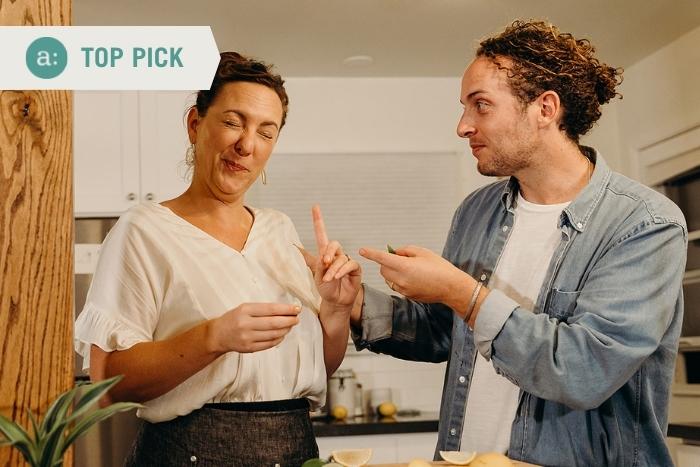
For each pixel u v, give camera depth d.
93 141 3.62
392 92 4.10
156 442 1.31
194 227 1.40
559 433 1.36
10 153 1.08
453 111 4.13
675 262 1.32
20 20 1.10
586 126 1.49
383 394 3.80
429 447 3.36
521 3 3.20
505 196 1.58
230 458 1.28
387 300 1.65
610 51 3.73
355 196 4.04
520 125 1.42
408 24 3.40
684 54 3.52
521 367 1.28
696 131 3.46
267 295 1.41
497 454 1.14
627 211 1.39
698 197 3.58
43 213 1.09
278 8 3.20
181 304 1.34
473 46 3.67
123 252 1.35
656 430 1.35
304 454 1.35
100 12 3.18
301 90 4.04
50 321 1.09
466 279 1.33
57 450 0.88
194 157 1.48
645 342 1.26
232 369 1.29
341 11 3.25
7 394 1.05
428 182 4.09
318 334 1.46
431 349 1.69
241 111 1.37
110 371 1.27
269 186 3.99
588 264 1.39
